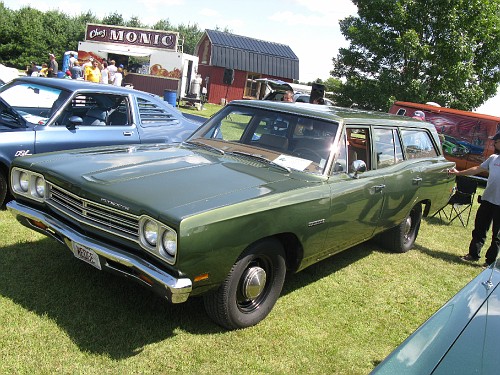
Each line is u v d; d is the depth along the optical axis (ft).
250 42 123.85
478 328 6.89
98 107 20.31
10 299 11.80
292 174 13.38
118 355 10.27
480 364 6.07
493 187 20.20
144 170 12.10
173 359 10.45
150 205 10.11
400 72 81.61
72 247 11.34
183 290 9.78
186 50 213.25
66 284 12.95
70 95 19.27
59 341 10.41
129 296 12.79
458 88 80.33
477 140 48.19
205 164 13.10
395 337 13.14
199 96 91.61
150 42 93.09
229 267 10.72
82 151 13.78
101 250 10.57
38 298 12.04
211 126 16.20
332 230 13.93
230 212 10.39
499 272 8.91
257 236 11.12
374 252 20.31
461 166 49.06
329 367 11.18
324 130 14.48
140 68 98.58
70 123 18.72
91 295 12.56
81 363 9.82
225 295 11.12
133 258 10.25
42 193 12.41
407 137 18.57
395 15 79.00
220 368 10.43
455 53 77.77
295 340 12.04
